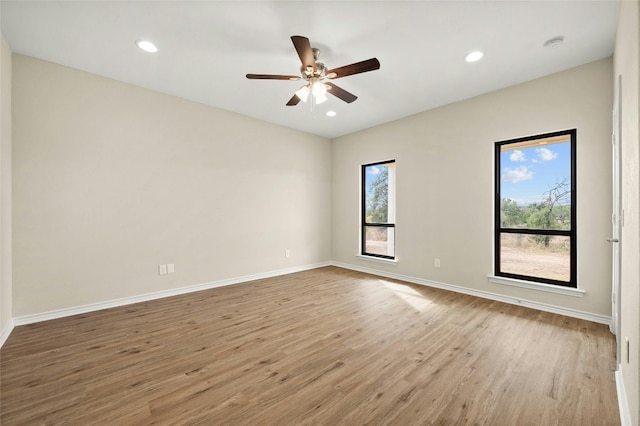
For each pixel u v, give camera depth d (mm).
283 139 4789
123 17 2119
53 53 2613
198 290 3787
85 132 2951
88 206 2971
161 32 2301
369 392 1678
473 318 2799
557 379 1794
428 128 4012
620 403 1519
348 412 1510
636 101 1251
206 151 3865
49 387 1711
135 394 1654
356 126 4812
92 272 2996
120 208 3172
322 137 5430
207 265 3885
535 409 1526
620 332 1767
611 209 2590
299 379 1805
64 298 2836
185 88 3354
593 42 2377
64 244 2836
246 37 2363
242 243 4270
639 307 1144
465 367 1938
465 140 3611
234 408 1540
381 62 2723
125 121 3199
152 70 2928
